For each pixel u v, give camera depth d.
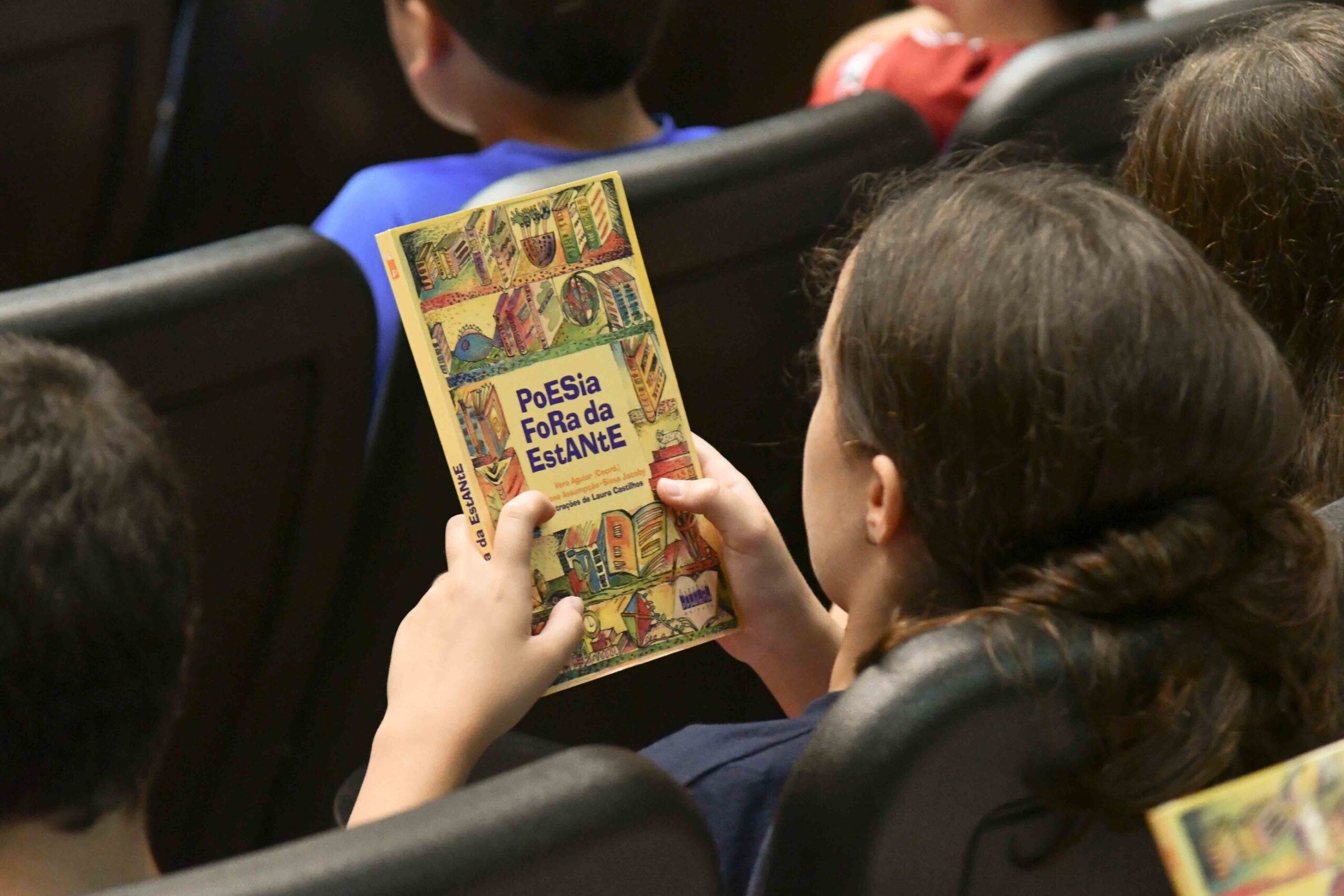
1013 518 2.11
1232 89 3.07
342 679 3.77
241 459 3.04
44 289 2.67
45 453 1.89
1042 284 2.10
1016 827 1.97
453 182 4.17
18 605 1.81
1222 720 1.98
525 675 2.62
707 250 3.25
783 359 3.63
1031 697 1.89
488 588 2.63
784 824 1.93
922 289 2.18
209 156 5.64
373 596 3.62
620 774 1.72
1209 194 3.06
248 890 1.55
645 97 6.22
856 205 3.41
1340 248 2.99
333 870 1.58
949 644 1.91
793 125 3.31
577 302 2.74
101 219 4.81
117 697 1.91
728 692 4.03
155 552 1.94
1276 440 2.13
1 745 1.85
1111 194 2.26
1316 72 3.03
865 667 2.12
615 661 2.78
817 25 6.42
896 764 1.85
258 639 3.46
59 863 1.94
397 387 3.24
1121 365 2.05
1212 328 2.09
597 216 2.74
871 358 2.24
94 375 2.08
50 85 4.28
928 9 5.97
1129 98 3.59
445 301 2.68
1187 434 2.06
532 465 2.73
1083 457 2.05
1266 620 2.04
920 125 3.48
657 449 2.79
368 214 4.14
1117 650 1.94
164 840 3.78
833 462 2.47
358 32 5.52
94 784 1.92
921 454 2.19
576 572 2.75
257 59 5.39
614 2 4.16
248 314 2.81
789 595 2.93
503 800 1.67
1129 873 2.07
